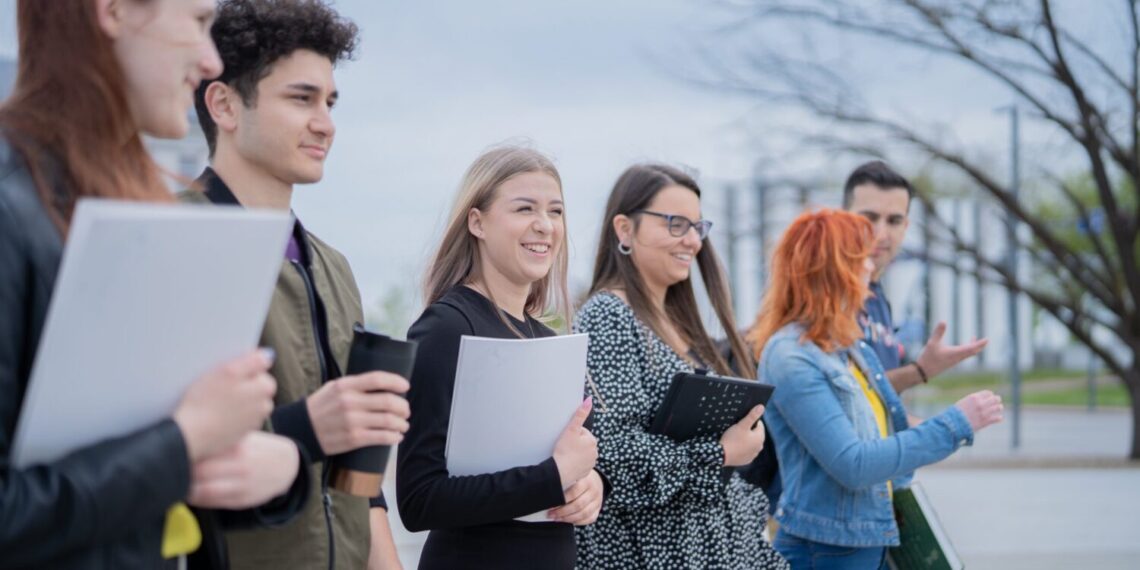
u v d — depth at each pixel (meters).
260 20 2.34
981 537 10.27
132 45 1.68
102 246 1.38
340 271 2.65
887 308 5.01
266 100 2.35
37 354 1.53
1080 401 39.25
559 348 2.64
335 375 2.40
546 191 3.03
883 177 4.99
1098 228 18.98
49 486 1.42
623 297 3.74
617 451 3.25
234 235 1.51
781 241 4.06
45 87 1.65
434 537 2.84
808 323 3.91
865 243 3.99
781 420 3.96
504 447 2.63
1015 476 16.09
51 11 1.64
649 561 3.30
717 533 3.39
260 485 1.64
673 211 3.75
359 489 2.02
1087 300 21.56
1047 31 16.39
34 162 1.60
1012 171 19.97
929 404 33.94
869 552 3.87
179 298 1.49
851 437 3.68
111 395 1.48
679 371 3.54
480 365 2.54
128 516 1.47
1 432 1.49
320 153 2.41
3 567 1.44
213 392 1.55
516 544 2.76
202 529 1.86
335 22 2.43
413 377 2.72
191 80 1.75
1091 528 10.80
